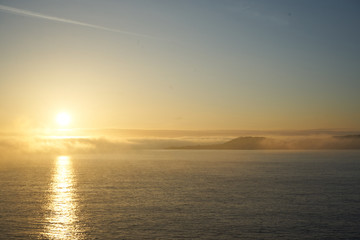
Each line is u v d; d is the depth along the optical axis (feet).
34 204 274.77
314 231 189.16
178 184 414.62
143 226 200.13
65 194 332.80
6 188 385.50
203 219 216.74
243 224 203.82
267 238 177.06
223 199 294.66
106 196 316.60
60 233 187.32
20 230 193.06
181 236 180.55
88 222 210.38
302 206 260.01
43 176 552.00
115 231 190.80
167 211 242.17
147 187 385.50
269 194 324.19
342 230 191.11
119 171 653.30
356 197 303.89
